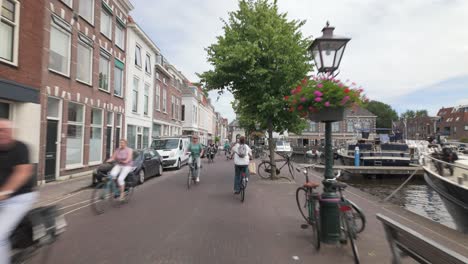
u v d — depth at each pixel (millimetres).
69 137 11266
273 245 4246
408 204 11438
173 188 9156
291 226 5184
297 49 9648
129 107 17281
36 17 9227
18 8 8484
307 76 9711
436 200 12125
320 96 4246
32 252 3027
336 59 4484
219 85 10242
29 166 2949
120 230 4867
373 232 4859
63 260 3656
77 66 11797
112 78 14844
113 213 6000
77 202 7137
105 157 14016
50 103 10211
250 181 10805
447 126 69062
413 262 3572
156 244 4234
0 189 2754
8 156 2807
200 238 4504
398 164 19641
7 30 8273
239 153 7551
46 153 9867
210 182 10453
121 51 16000
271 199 7488
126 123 16859
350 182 17266
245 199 7457
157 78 22812
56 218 3180
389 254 3947
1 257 2717
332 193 4312
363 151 20328
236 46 9039
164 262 3629
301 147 43500
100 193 6141
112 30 14812
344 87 4219
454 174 8055
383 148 20625
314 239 4285
